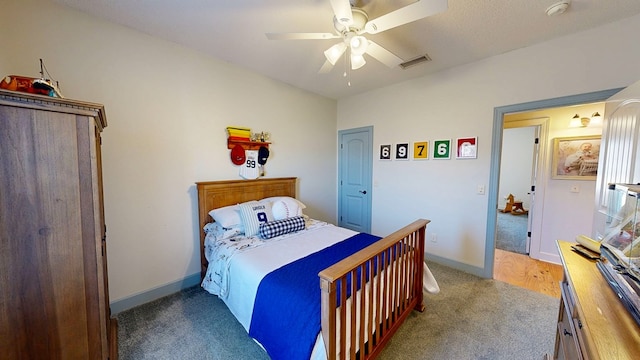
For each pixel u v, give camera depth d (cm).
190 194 242
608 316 81
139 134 208
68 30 173
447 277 268
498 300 223
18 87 107
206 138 249
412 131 316
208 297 228
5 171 103
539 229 321
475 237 273
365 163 375
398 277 176
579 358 88
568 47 208
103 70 188
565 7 167
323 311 112
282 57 250
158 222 223
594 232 192
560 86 213
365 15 161
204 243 243
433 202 304
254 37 212
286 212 259
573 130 296
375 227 367
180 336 177
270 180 303
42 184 110
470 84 265
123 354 160
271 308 138
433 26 193
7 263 105
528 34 206
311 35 161
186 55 231
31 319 111
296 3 167
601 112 280
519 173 641
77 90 178
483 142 260
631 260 88
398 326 174
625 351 67
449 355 160
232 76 266
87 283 124
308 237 229
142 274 216
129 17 184
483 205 266
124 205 203
